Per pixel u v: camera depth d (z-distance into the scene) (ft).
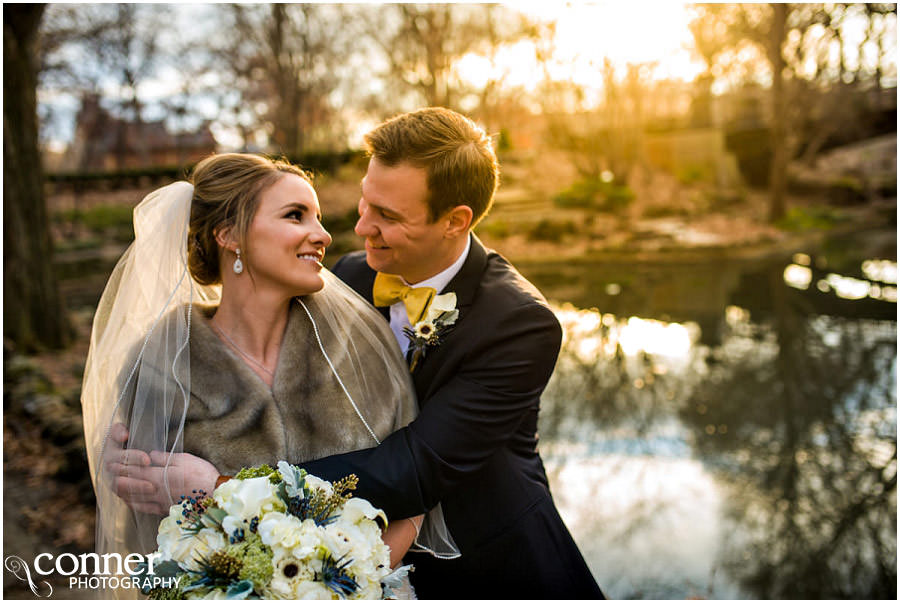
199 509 3.59
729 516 14.05
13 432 15.05
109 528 4.08
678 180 72.23
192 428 3.91
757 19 59.36
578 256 47.88
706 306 33.60
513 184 69.56
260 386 4.01
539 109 70.23
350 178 58.85
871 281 38.34
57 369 21.08
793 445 17.38
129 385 4.07
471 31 60.49
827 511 14.17
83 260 50.19
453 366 4.68
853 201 70.64
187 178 4.42
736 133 74.08
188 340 4.04
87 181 68.74
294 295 4.17
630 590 11.52
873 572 12.10
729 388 21.80
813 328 28.91
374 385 4.43
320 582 3.45
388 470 4.08
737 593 11.46
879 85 66.85
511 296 4.87
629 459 16.78
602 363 24.88
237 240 4.05
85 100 70.79
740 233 55.16
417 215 4.49
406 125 4.48
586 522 13.91
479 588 5.14
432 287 4.95
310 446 4.08
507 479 5.15
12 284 23.15
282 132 66.80
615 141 65.05
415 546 4.84
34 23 23.24
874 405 19.99
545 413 20.15
